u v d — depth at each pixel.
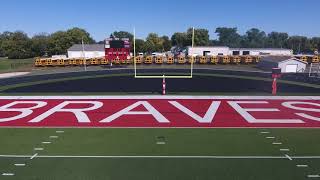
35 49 86.69
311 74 36.31
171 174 10.53
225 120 16.86
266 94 23.61
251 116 17.59
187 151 12.54
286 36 149.50
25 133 14.87
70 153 12.39
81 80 31.78
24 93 24.33
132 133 14.79
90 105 20.09
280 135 14.51
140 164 11.34
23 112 18.48
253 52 69.44
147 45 91.00
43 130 15.29
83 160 11.72
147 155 12.15
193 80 31.33
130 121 16.70
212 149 12.75
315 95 23.17
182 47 94.38
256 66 46.34
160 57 49.81
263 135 14.50
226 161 11.57
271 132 14.93
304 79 32.00
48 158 11.92
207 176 10.38
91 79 32.47
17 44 82.56
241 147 12.98
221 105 20.02
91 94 23.70
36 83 29.97
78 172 10.72
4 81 31.73
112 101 21.20
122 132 14.95
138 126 15.84
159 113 18.19
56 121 16.72
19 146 13.20
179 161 11.58
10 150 12.75
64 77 34.59
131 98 22.09
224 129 15.38
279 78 32.66
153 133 14.79
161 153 12.34
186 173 10.60
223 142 13.57
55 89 26.23
